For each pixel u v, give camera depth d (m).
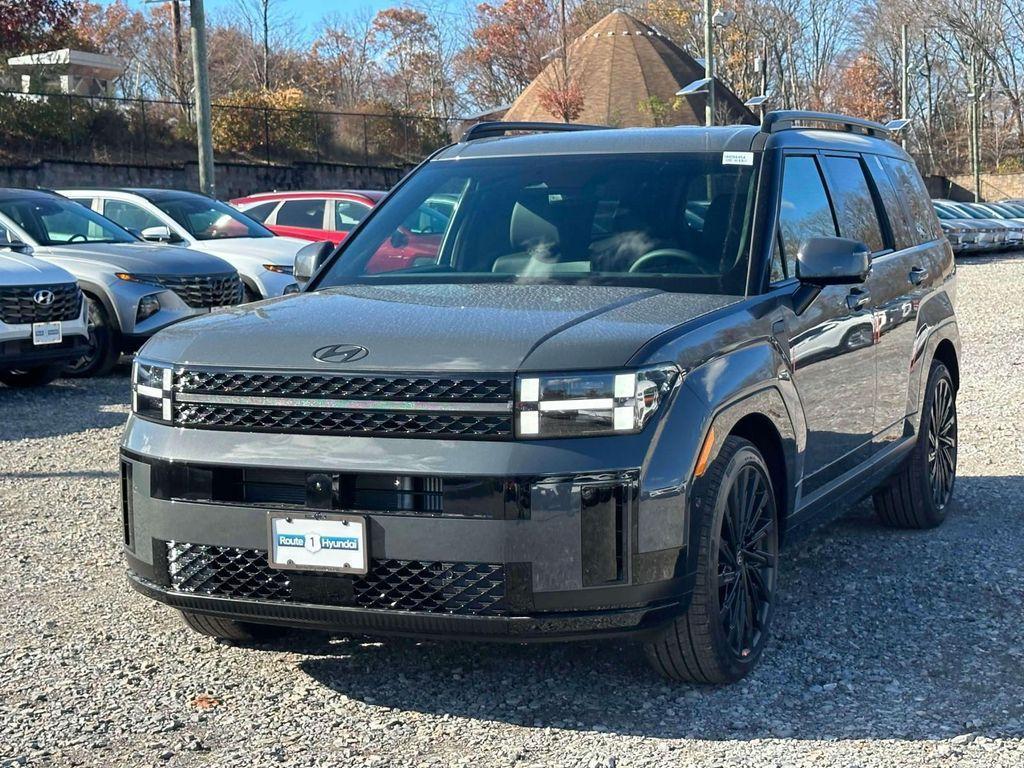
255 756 3.73
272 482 3.88
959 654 4.58
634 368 3.75
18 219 12.83
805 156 5.38
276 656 4.60
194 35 20.89
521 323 4.00
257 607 3.91
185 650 4.68
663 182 5.05
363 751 3.76
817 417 4.89
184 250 12.96
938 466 6.54
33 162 32.75
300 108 40.59
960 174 69.56
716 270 4.65
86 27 60.97
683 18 69.56
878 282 5.64
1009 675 4.36
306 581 3.84
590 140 5.47
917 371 6.16
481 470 3.65
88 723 4.00
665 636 4.03
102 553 6.06
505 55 66.06
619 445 3.72
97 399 11.02
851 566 5.77
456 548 3.68
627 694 4.18
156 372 4.07
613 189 5.08
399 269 5.07
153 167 34.03
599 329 3.93
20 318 10.70
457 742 3.82
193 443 3.94
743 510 4.23
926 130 75.31
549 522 3.65
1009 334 14.80
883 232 6.04
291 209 17.64
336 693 4.23
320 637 4.79
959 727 3.90
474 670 4.42
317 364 3.83
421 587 3.76
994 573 5.63
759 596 4.43
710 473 3.94
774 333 4.49
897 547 6.12
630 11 69.38
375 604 3.80
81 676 4.41
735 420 4.09
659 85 47.69
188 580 4.03
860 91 77.19
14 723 4.00
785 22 74.94
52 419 10.02
